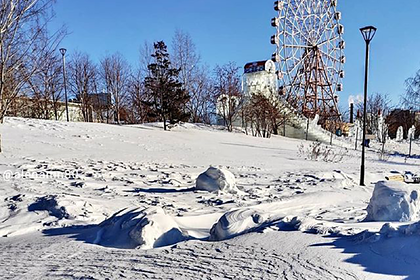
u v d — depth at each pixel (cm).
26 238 498
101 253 403
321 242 382
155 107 2941
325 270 312
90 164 1296
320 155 2248
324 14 4597
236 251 374
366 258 332
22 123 2164
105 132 2214
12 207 658
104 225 514
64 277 329
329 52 4619
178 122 3039
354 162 2084
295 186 1051
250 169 1451
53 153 1485
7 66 1390
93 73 5716
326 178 1223
